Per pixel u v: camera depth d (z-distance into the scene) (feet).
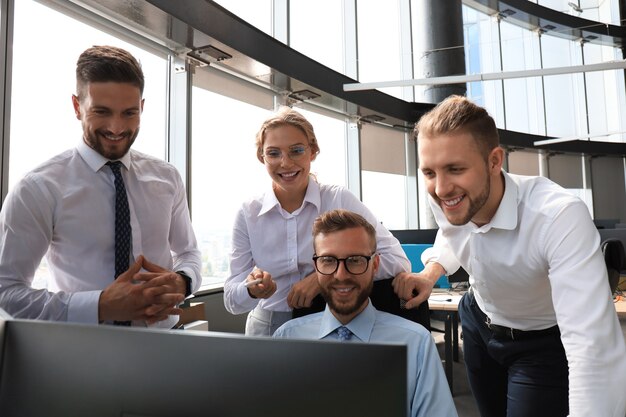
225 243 13.03
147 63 11.47
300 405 1.63
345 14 19.33
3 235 3.74
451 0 20.07
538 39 26.03
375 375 1.59
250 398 1.66
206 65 12.34
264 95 14.84
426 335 4.20
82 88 3.71
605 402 2.75
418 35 20.92
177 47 11.55
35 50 8.53
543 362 4.42
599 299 2.96
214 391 1.69
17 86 8.16
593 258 3.12
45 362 1.83
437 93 20.06
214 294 12.31
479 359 5.32
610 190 29.89
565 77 27.17
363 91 17.54
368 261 4.24
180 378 1.71
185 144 11.82
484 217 3.99
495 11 24.45
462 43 20.35
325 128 18.45
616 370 2.80
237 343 1.69
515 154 27.55
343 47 19.27
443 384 3.99
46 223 3.89
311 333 4.58
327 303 4.45
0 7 7.89
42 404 1.82
